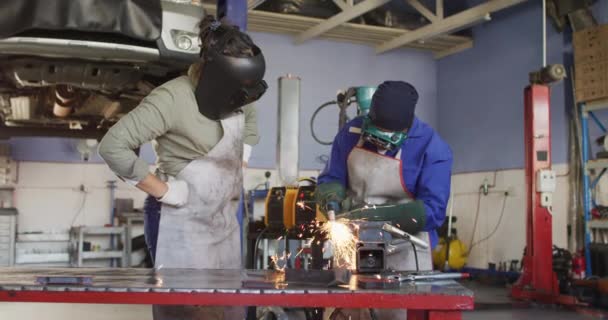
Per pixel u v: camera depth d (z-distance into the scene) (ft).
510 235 29.73
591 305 21.11
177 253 7.91
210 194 8.01
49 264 26.96
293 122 15.66
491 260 30.71
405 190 8.43
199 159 7.98
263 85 7.80
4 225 24.81
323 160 32.58
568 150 26.94
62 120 14.42
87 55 10.17
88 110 13.97
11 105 13.62
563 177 26.96
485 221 31.35
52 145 27.96
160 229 7.93
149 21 10.37
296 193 14.67
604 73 24.45
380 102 7.54
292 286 5.33
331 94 33.06
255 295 5.01
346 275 5.61
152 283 5.43
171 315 7.57
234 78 7.35
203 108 7.77
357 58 33.73
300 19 28.78
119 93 12.35
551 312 19.56
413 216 7.63
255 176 30.99
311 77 32.73
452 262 30.19
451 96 34.35
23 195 27.48
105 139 7.36
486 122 31.81
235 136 8.14
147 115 7.52
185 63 10.69
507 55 30.63
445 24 28.40
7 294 4.96
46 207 27.78
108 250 27.12
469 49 33.09
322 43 33.04
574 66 26.37
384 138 7.68
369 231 6.72
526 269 22.39
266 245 17.56
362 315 7.88
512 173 29.99
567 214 26.63
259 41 31.86
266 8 28.37
